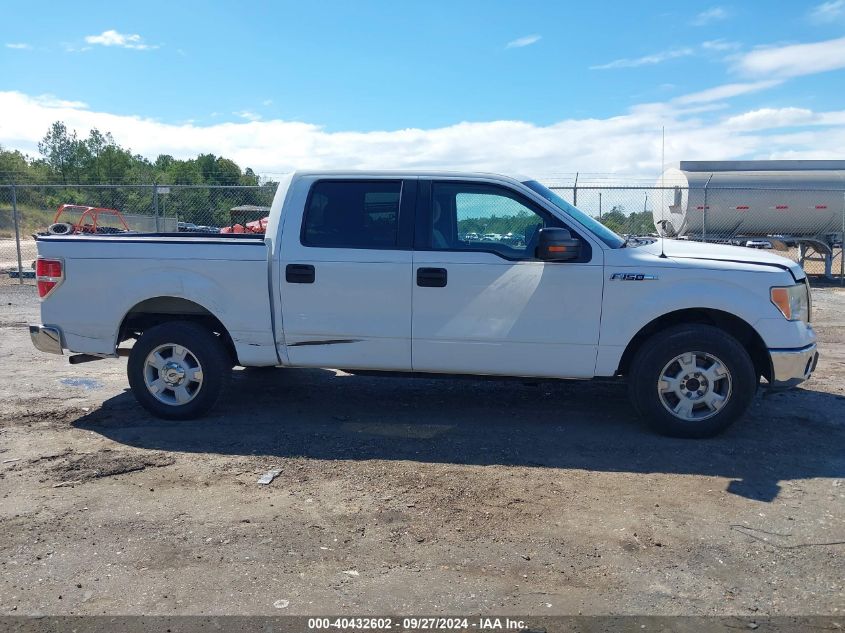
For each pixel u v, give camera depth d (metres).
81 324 6.16
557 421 6.19
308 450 5.45
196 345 6.04
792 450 5.43
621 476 4.93
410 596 3.46
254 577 3.63
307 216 5.94
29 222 39.03
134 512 4.37
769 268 5.53
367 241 5.85
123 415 6.35
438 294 5.72
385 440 5.68
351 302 5.83
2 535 4.07
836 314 12.73
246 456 5.32
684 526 4.18
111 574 3.66
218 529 4.14
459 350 5.77
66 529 4.14
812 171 19.03
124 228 19.34
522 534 4.09
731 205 18.72
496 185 5.79
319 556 3.84
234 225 18.05
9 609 3.35
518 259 5.66
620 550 3.91
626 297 5.55
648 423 5.73
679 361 5.59
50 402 6.78
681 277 5.51
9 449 5.47
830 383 7.46
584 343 5.63
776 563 3.77
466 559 3.81
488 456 5.32
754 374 5.52
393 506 4.45
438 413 6.44
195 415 6.14
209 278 5.99
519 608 3.37
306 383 7.50
